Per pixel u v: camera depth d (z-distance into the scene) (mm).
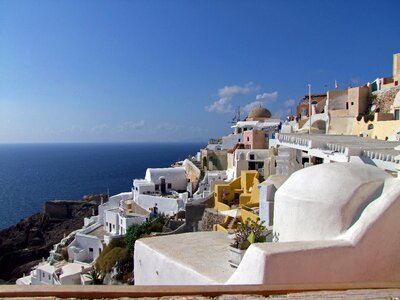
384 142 22422
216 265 10820
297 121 54844
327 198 8820
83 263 41344
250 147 54312
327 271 7637
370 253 7914
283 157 38312
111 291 5133
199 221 36625
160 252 12094
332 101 44406
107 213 47688
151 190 52844
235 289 5336
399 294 5418
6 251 67938
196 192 51031
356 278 7820
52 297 5031
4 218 95188
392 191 8320
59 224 75875
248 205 31672
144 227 37562
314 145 22344
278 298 5188
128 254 34125
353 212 8523
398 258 8109
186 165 58906
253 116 71875
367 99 40656
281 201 10039
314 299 5156
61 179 169500
